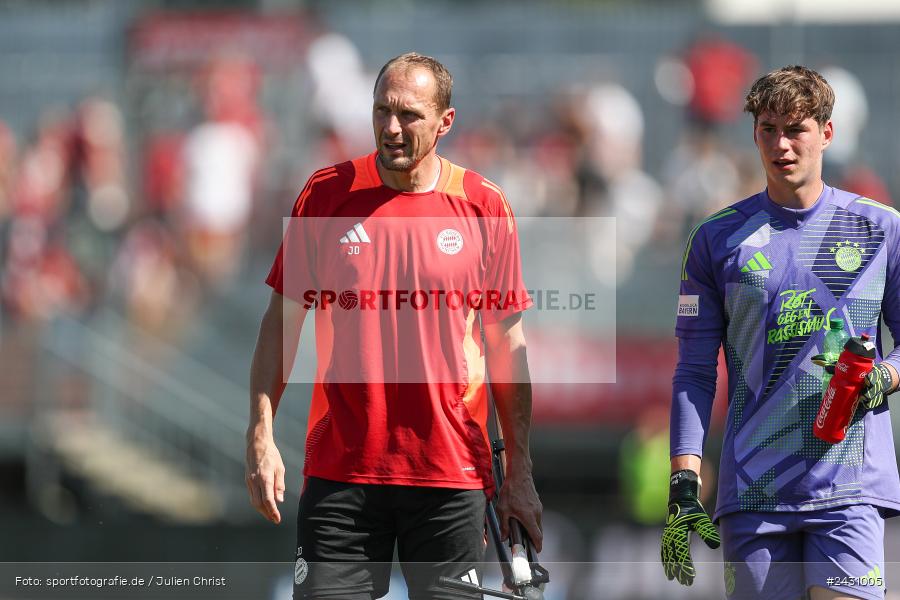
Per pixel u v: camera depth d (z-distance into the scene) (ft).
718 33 168.25
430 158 51.85
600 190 149.38
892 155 161.79
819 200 52.29
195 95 164.04
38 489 140.77
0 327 151.53
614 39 170.91
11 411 143.54
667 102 164.25
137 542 133.69
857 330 51.85
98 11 176.45
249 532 132.46
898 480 52.90
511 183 148.66
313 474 52.26
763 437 52.13
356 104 157.38
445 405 51.39
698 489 52.03
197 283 150.10
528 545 53.72
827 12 171.01
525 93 167.22
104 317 148.05
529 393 53.88
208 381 144.56
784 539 52.26
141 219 154.61
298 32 167.94
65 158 160.76
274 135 158.40
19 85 174.50
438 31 173.37
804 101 50.93
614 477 132.77
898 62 164.55
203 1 176.14
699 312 53.26
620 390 132.57
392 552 52.85
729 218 52.90
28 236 156.56
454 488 51.42
